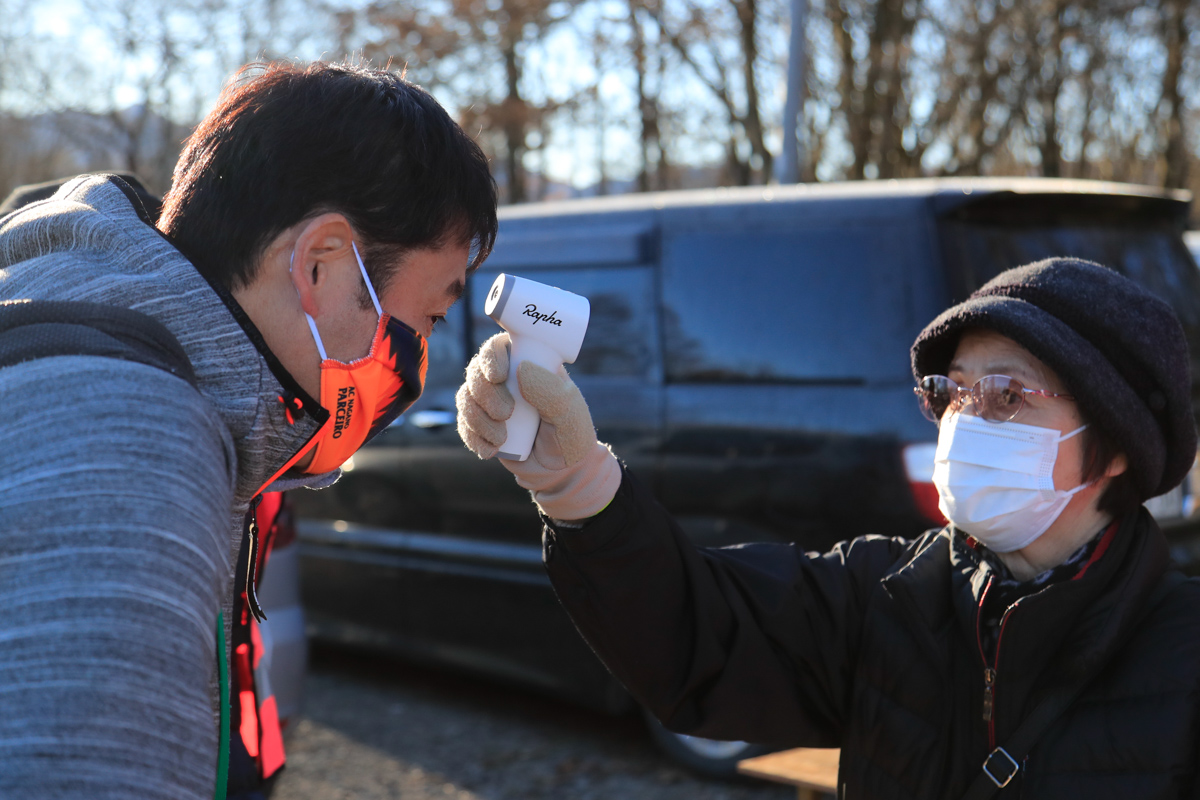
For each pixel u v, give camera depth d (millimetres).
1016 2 15500
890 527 3020
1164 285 3453
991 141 17328
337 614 4512
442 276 1119
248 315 1004
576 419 1266
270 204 979
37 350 813
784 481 3215
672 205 3643
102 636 702
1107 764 1250
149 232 984
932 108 15859
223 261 987
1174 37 17234
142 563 735
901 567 1520
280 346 1018
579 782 3684
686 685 1492
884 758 1451
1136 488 1389
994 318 1386
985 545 1496
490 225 1148
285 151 984
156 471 772
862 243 3217
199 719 748
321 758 3928
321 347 1028
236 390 958
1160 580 1354
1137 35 17344
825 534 3143
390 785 3680
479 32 14742
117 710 693
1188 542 3154
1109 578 1317
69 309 849
